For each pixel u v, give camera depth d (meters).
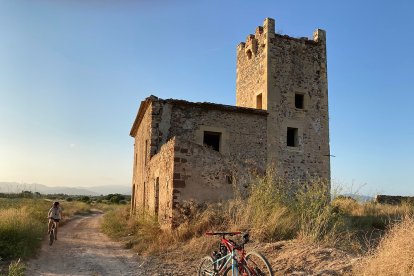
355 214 16.11
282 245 8.20
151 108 16.33
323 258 6.99
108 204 51.25
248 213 10.20
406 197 22.80
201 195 11.92
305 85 19.11
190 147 12.09
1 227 10.11
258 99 19.52
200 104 16.61
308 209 10.02
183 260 8.88
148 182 16.91
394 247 5.60
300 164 17.95
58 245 12.38
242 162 12.75
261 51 19.36
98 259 9.83
